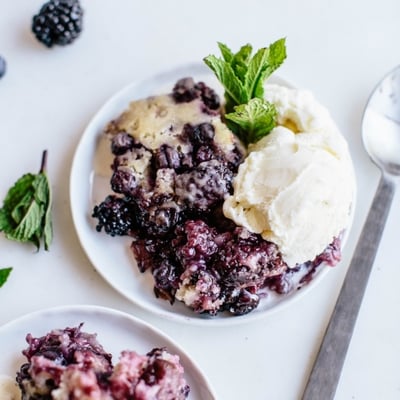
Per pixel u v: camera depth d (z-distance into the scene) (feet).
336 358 1.68
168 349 1.64
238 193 1.63
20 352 1.65
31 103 1.84
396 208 1.78
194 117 1.71
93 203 1.75
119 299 1.74
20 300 1.74
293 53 1.86
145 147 1.70
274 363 1.71
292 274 1.69
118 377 1.43
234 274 1.61
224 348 1.72
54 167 1.81
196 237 1.61
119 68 1.86
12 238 1.73
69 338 1.58
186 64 1.78
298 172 1.61
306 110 1.69
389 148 1.77
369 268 1.71
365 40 1.87
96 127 1.76
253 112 1.65
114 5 1.88
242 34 1.87
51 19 1.79
